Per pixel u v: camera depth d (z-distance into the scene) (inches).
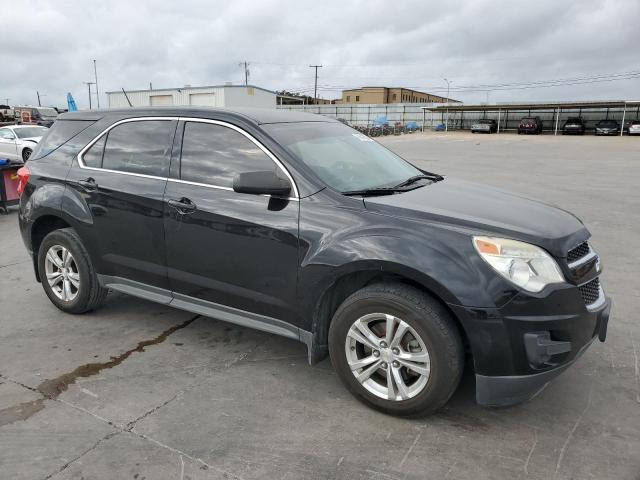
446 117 2349.9
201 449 111.0
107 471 104.0
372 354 122.4
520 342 108.1
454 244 111.8
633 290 204.5
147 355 153.5
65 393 132.7
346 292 132.2
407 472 104.2
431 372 114.1
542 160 791.7
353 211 123.9
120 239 159.9
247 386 136.6
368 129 1925.4
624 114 1850.4
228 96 1624.0
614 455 109.2
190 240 144.9
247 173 126.0
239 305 141.6
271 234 130.9
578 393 132.7
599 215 348.8
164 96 1694.1
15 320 178.7
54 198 171.6
